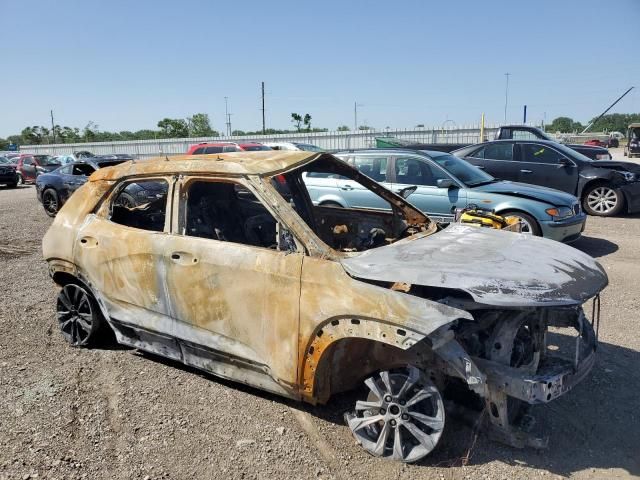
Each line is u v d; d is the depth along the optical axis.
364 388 3.97
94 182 4.66
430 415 3.17
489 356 3.10
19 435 3.45
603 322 5.35
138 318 4.14
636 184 11.58
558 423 3.55
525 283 2.99
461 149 12.90
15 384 4.14
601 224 11.09
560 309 3.47
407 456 3.12
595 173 11.78
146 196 5.58
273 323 3.38
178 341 3.94
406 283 3.00
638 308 5.74
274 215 3.48
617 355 4.59
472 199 8.23
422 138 35.19
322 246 3.35
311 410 3.73
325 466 3.12
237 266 3.53
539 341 3.19
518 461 3.14
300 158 4.04
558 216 8.02
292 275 3.30
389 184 8.87
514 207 8.04
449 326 2.87
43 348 4.87
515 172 12.16
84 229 4.48
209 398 3.90
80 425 3.57
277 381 3.43
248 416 3.66
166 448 3.30
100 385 4.13
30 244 10.08
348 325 3.07
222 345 3.67
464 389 3.45
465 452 3.22
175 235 3.91
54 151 50.62
